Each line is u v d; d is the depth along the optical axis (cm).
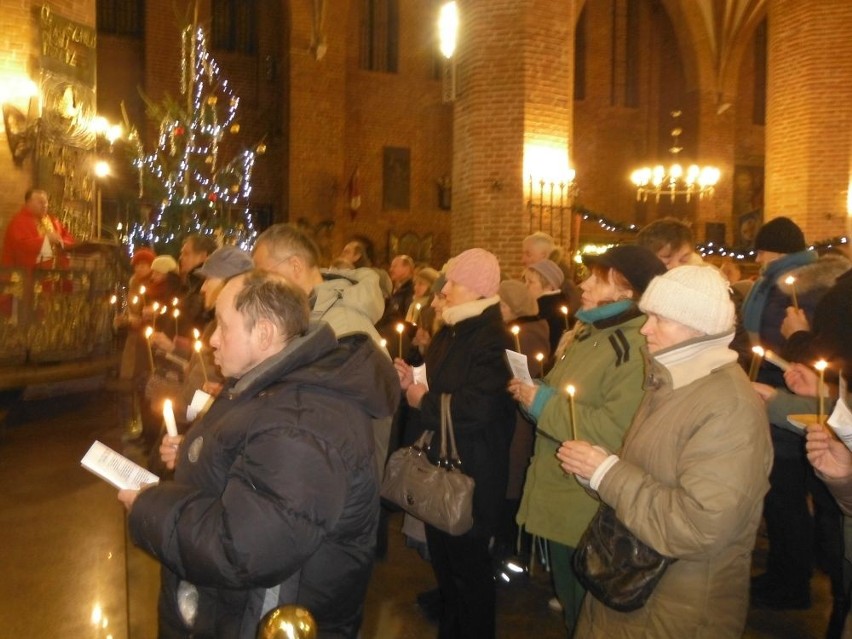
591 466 233
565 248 1096
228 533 186
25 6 1029
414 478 316
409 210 2359
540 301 526
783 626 404
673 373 232
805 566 422
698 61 2369
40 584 443
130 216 1602
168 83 2150
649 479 226
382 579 470
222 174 1487
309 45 2138
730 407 221
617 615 236
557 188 1100
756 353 346
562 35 1098
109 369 1004
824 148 1241
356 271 351
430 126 2383
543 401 307
